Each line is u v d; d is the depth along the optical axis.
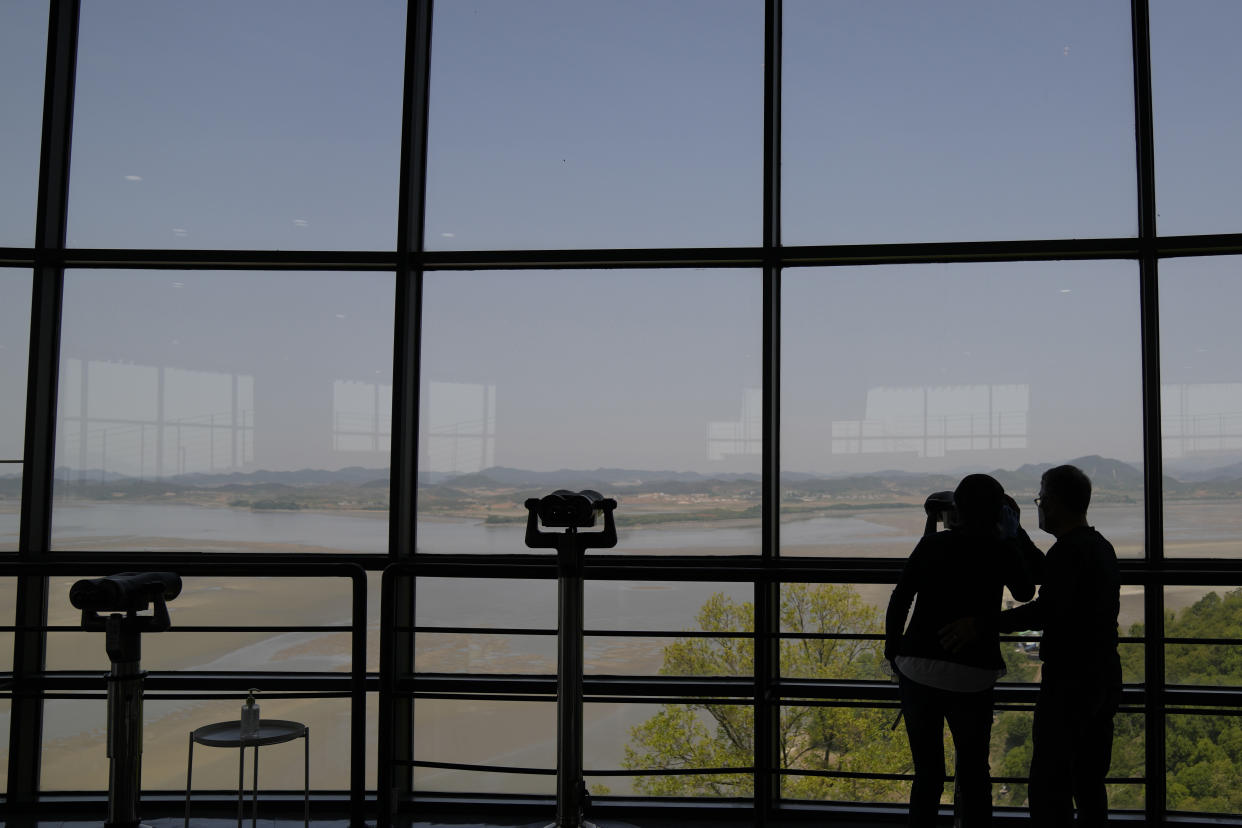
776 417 3.57
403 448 3.59
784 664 3.43
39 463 3.59
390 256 3.66
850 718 3.41
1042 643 2.48
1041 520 2.58
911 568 2.50
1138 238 3.41
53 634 3.55
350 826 3.25
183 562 3.51
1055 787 2.41
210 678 3.47
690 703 3.25
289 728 2.82
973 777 2.37
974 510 2.45
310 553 3.61
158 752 3.53
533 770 3.11
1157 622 3.27
